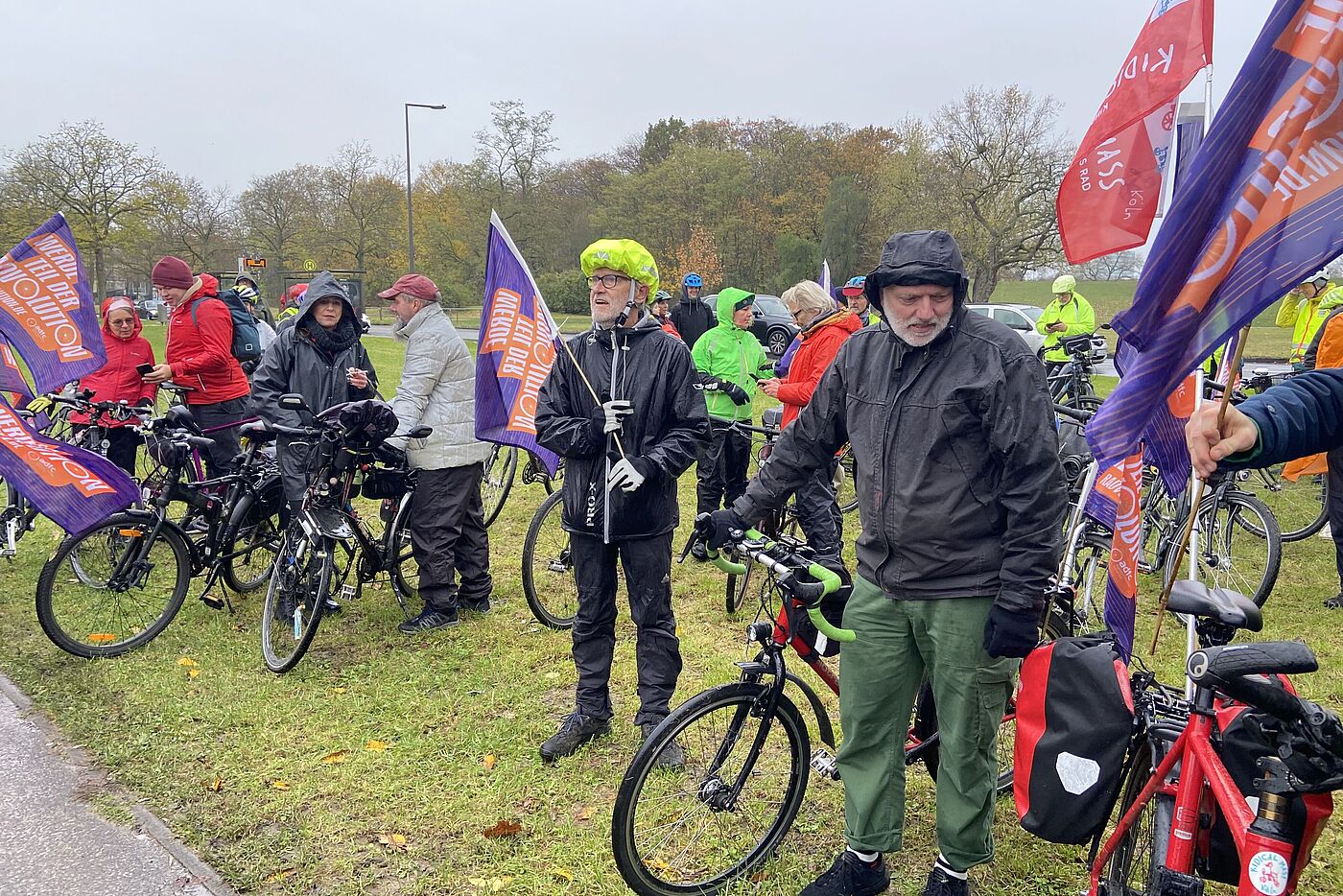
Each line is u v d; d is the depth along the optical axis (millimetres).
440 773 3342
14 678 4059
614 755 3473
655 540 3377
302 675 4156
